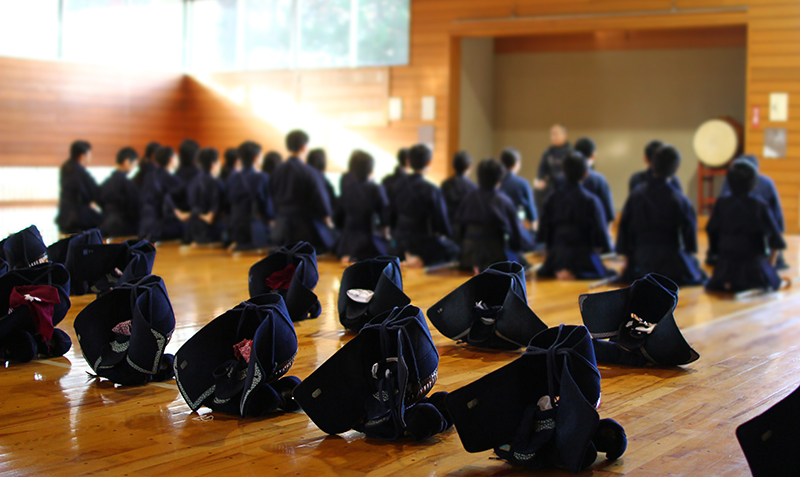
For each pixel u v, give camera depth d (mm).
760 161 11500
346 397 2799
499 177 7301
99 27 14508
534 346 2656
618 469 2471
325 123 14602
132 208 9914
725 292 6352
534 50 14656
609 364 3949
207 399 3055
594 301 3982
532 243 9008
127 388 3416
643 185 6703
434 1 13422
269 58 15055
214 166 9406
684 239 6695
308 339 4395
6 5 13250
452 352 4207
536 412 2533
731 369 3811
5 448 2633
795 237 11000
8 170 13398
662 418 3002
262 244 9016
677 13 11758
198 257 8406
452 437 2812
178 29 15727
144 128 15328
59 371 3695
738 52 13078
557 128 10992
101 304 3498
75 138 14297
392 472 2455
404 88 13797
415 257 7926
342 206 8219
